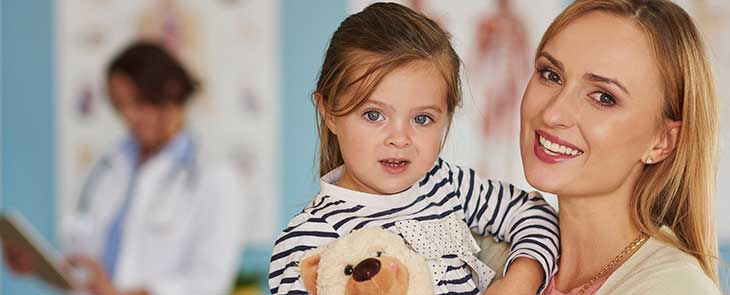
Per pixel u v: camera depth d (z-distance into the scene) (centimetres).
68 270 282
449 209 143
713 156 137
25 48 425
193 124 417
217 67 418
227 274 304
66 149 426
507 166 412
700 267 132
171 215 304
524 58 412
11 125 427
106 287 306
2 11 424
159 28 419
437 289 135
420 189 142
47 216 429
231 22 418
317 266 121
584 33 131
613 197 137
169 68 312
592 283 135
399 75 134
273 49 419
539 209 146
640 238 136
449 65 139
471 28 409
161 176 308
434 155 139
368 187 140
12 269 276
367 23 139
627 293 129
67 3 422
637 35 129
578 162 131
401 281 117
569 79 131
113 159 318
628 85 128
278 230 421
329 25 420
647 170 137
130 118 313
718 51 402
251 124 420
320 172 149
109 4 421
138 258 306
